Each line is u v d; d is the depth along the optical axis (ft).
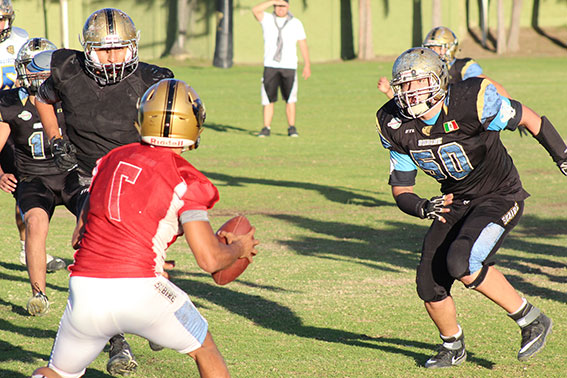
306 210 68.03
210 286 45.83
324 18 263.29
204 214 24.07
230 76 203.62
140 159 24.61
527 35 281.74
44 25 248.93
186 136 24.97
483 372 32.86
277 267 50.08
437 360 33.40
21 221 45.27
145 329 23.98
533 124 32.73
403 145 33.17
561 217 64.64
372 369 33.14
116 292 23.41
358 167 88.17
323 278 47.60
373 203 71.15
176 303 24.17
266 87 108.68
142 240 23.81
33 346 35.81
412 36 268.62
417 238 58.44
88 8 253.85
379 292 44.73
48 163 40.32
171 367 33.37
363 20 261.24
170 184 23.99
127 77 35.12
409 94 31.42
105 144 35.63
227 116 131.23
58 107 39.42
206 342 25.13
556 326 38.40
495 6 284.00
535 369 33.14
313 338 37.11
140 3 255.09
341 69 223.71
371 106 141.69
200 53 254.88
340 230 60.85
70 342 24.18
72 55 35.24
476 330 38.22
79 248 25.17
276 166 88.58
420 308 41.86
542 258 52.01
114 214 23.88
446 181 33.73
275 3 106.83
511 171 33.99
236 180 80.74
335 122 123.34
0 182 40.52
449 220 33.65
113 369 30.45
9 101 39.73
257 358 34.19
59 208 70.85
